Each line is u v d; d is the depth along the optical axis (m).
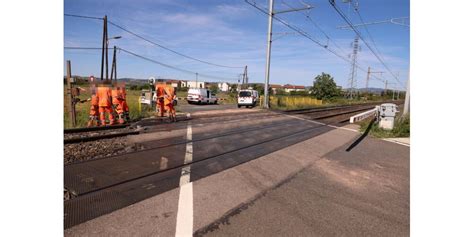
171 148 8.64
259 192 5.27
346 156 8.75
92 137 9.16
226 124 15.25
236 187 5.45
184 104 38.09
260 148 9.20
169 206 4.48
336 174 6.73
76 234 3.57
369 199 5.23
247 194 5.14
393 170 7.32
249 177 6.11
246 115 21.89
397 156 9.02
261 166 7.02
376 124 15.91
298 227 4.04
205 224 3.98
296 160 7.86
